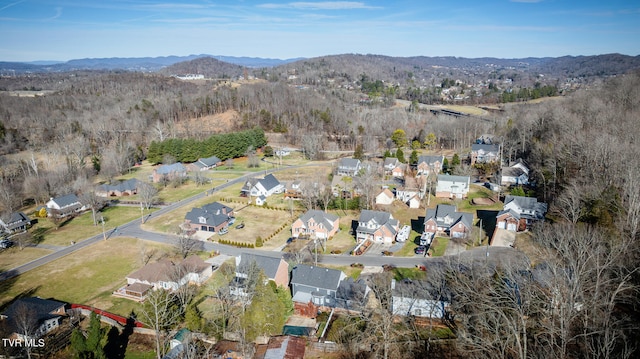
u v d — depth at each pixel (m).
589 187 68.19
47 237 80.69
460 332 42.28
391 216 87.31
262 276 51.22
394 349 44.44
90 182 112.88
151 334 49.75
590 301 40.19
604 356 33.53
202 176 117.12
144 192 97.62
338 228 82.12
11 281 63.34
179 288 57.81
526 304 41.31
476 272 49.88
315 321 51.41
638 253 49.81
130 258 70.94
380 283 54.25
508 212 75.12
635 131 84.81
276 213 92.12
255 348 45.78
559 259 51.31
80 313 54.41
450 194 98.06
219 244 76.19
